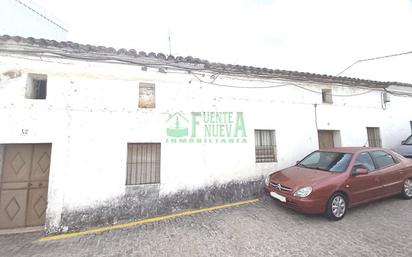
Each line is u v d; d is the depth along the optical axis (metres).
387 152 5.32
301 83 7.16
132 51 5.05
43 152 4.82
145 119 5.22
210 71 5.97
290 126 6.82
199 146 5.66
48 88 4.62
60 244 3.78
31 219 4.65
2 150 4.59
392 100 8.93
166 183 5.23
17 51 4.48
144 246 3.56
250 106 6.36
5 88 4.39
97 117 4.86
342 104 7.79
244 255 3.18
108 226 4.49
